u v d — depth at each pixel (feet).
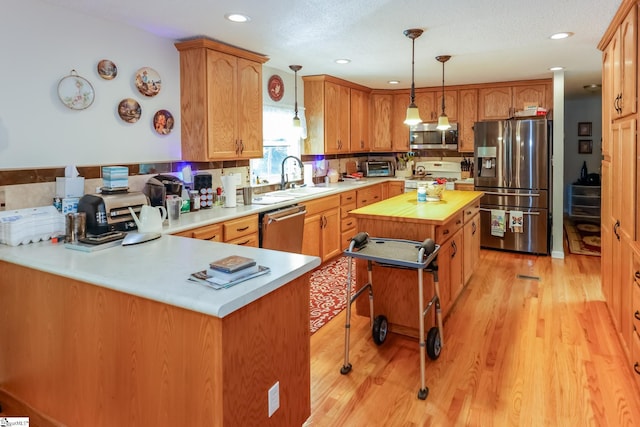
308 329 6.66
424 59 13.92
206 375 5.06
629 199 8.27
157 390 5.50
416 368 8.70
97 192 9.12
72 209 8.63
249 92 12.74
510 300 12.30
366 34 10.96
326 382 8.20
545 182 16.98
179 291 5.18
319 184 18.42
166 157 11.35
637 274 7.69
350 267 8.55
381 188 20.38
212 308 4.75
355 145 19.69
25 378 7.08
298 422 6.53
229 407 5.10
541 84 18.13
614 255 9.93
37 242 7.91
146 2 8.56
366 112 20.52
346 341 8.57
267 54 13.06
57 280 6.39
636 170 7.85
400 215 10.05
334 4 8.79
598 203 25.64
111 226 8.45
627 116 8.61
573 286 13.47
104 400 6.07
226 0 8.49
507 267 15.67
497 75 17.08
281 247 12.94
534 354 9.12
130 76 10.28
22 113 8.33
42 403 6.91
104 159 9.86
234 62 12.10
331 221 16.19
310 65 14.92
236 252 7.13
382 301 10.30
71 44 9.05
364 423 6.97
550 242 17.70
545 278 14.32
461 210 11.35
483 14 9.53
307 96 17.37
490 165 17.84
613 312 10.19
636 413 7.06
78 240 7.60
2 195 8.08
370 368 8.72
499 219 17.84
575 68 15.71
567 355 9.04
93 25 9.43
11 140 8.20
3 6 7.95
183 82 11.49
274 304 5.84
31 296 6.78
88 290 6.03
